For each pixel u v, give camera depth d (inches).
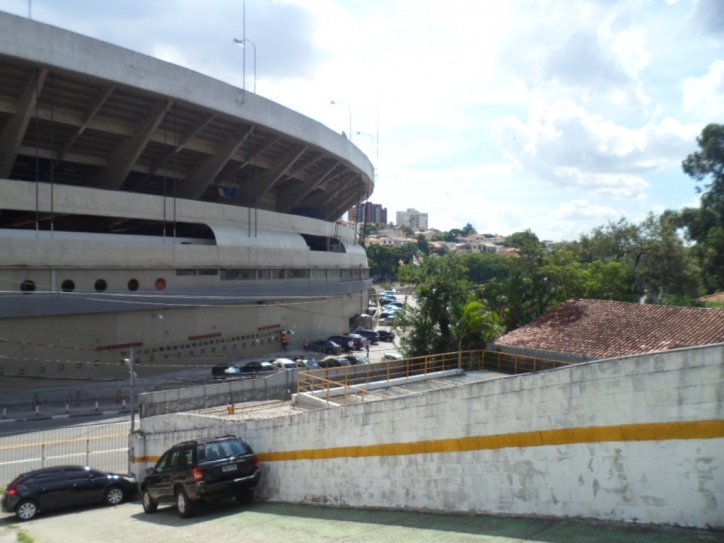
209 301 1551.4
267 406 761.0
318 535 336.5
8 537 478.6
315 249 2423.7
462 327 1001.5
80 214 1318.9
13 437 960.3
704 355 244.2
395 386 818.2
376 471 405.7
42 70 1184.2
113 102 1389.0
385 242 7190.0
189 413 724.0
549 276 1200.8
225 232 1630.2
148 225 1654.8
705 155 1895.9
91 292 1283.2
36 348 1227.9
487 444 332.5
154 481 525.3
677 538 237.5
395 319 1100.5
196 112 1502.2
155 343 1441.9
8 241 1166.3
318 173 2273.6
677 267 1747.0
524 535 272.7
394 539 300.5
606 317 860.6
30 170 1652.3
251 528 390.6
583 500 284.5
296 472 484.4
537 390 307.7
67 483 637.3
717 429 238.4
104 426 1032.8
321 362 1535.4
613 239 1809.8
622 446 270.2
